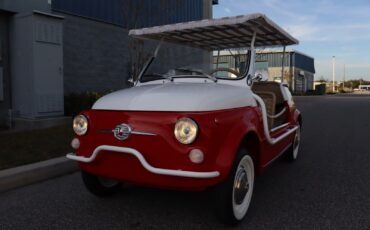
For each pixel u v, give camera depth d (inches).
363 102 937.5
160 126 136.4
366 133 385.4
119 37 523.5
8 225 152.7
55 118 372.5
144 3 488.1
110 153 145.3
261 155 169.8
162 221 156.9
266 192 195.2
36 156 235.3
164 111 138.6
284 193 193.6
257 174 172.1
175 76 198.5
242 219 156.3
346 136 368.2
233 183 144.4
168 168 134.9
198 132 131.2
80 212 166.4
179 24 196.5
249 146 163.9
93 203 177.3
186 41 226.5
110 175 148.4
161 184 137.8
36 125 356.8
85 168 156.9
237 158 146.0
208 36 214.4
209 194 188.2
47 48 370.6
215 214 148.6
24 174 204.1
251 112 159.3
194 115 133.3
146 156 138.0
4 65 374.6
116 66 523.2
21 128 363.6
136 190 194.9
